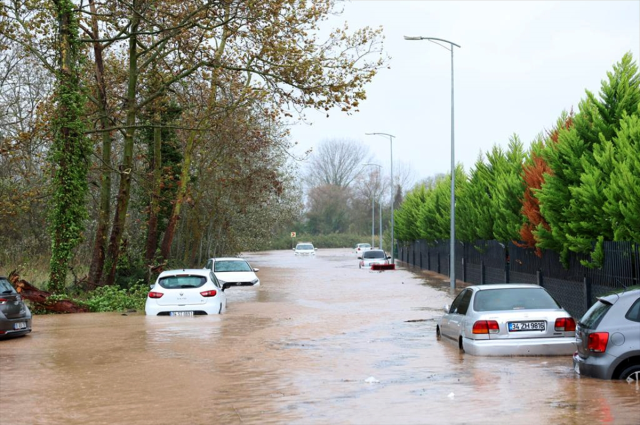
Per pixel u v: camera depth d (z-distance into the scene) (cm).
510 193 3566
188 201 5566
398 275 6359
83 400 1275
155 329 2398
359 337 2198
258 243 8719
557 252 2805
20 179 4906
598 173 2361
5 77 4756
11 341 2133
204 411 1177
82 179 3591
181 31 3641
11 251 5369
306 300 3703
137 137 5622
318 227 19650
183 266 6000
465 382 1395
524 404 1166
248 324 2544
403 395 1288
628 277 2159
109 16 3762
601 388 1261
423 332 2336
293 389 1368
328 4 3678
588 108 2708
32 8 3497
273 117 4075
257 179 6694
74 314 3119
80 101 3578
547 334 1694
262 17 3603
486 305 1781
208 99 4609
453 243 4622
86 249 5856
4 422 1109
